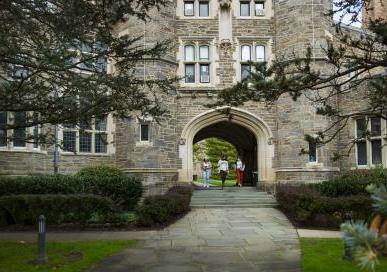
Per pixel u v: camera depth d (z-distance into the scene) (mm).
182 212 14516
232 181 35500
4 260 8000
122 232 11320
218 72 19234
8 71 9609
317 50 17891
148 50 9203
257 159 20828
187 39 19312
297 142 17984
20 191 14539
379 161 17688
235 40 19406
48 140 9828
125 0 8328
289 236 10633
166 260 8117
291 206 13656
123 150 18188
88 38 8844
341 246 9094
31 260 7906
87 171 16969
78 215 12172
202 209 15711
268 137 18984
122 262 7938
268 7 19594
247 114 18953
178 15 19422
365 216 11508
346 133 18562
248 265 7699
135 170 17703
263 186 18781
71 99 8656
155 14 18312
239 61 19344
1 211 12352
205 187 21000
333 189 14789
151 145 17844
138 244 9633
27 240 10203
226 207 16094
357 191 14500
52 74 8992
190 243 9781
